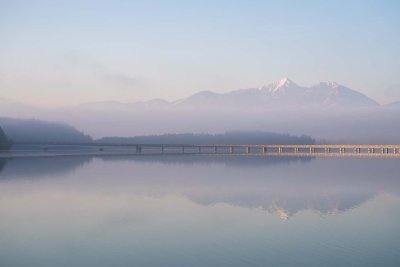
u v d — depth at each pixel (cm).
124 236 3438
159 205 4794
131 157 15075
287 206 4744
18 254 2986
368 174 8400
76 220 4003
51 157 14250
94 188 6150
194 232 3569
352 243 3244
